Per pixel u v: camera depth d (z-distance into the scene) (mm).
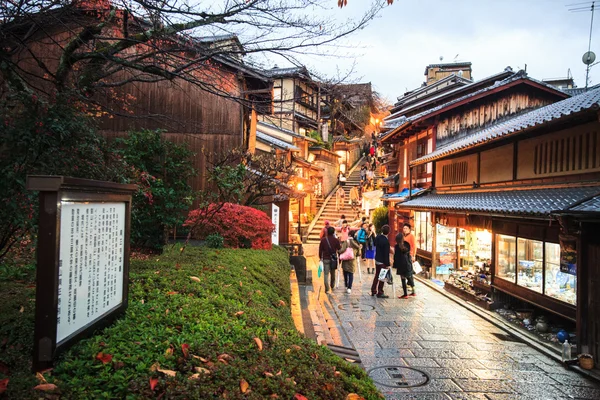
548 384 5949
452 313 10133
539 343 7645
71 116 5156
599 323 6352
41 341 2504
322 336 6988
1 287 4688
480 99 17688
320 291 12453
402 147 23719
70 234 2742
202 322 3494
